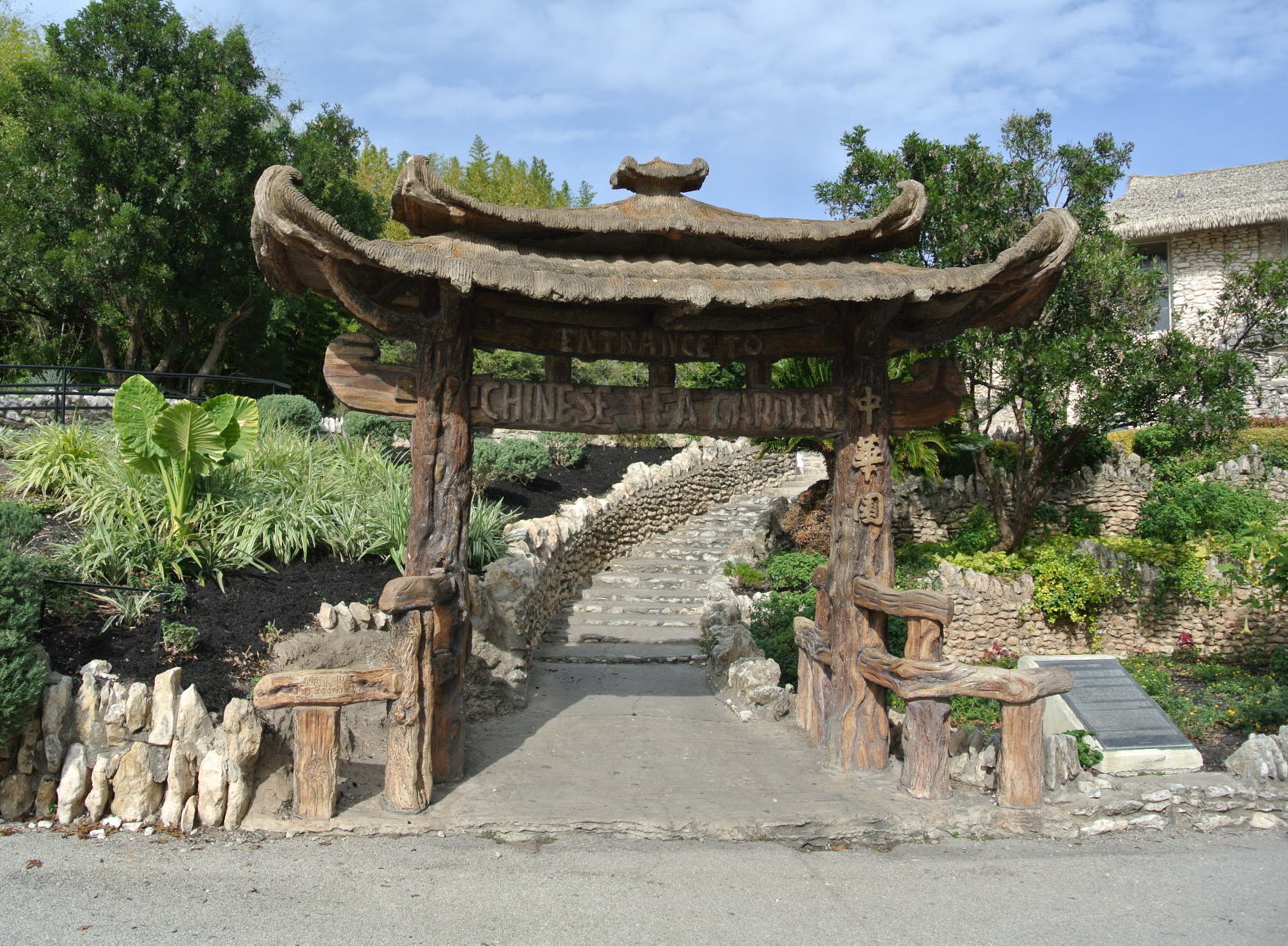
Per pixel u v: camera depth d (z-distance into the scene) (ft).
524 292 16.87
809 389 20.88
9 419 36.86
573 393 19.77
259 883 14.52
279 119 61.62
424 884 14.83
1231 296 44.06
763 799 18.51
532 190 100.32
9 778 15.98
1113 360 40.37
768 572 43.14
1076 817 18.11
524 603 29.63
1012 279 18.80
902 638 33.17
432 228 20.16
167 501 24.23
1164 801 18.56
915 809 18.06
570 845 16.75
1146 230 68.74
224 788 16.39
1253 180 75.36
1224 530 45.65
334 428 46.47
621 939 13.39
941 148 43.47
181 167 53.72
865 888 15.35
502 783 19.24
